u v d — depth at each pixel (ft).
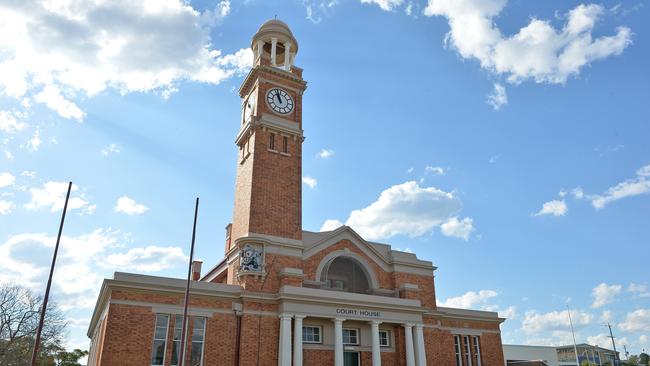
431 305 134.92
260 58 139.85
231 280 119.14
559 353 384.27
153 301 98.12
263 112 132.87
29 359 178.91
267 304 109.40
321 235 128.57
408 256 138.51
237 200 129.70
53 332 187.42
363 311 116.98
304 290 110.73
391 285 132.05
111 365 89.92
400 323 121.90
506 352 270.05
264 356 104.32
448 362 134.00
